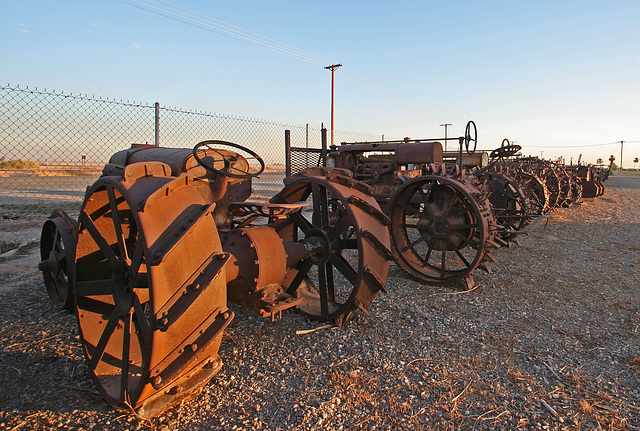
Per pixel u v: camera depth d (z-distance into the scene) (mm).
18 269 4961
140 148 4039
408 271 5227
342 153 7883
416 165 7480
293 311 3830
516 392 2584
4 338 3146
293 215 3867
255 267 2885
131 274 2125
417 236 8250
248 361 2900
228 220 3352
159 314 1848
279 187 19219
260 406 2359
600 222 10703
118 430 2121
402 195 5434
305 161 8695
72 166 9352
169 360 1935
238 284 2982
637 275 5434
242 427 2170
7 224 7996
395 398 2473
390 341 3275
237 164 3340
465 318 3836
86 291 2537
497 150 9484
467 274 4762
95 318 2643
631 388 2660
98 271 2760
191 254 2014
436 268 5477
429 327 3590
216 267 2037
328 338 3299
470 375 2781
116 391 2281
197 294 1947
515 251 6988
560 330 3572
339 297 4328
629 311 4070
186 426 2170
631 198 19141
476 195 4836
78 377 2637
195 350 1968
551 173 12180
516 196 7164
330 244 3445
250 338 3262
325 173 3633
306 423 2211
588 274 5480
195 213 2078
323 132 8148
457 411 2367
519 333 3508
